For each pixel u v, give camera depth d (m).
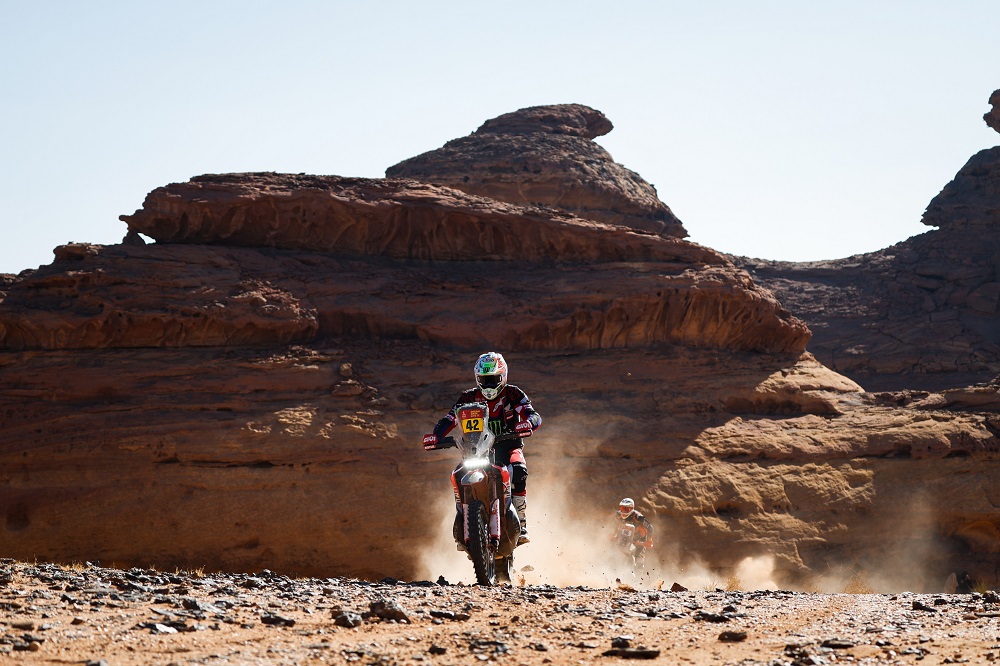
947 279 103.06
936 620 12.09
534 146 105.56
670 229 109.94
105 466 49.12
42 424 50.50
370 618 11.66
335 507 49.06
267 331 57.47
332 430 51.75
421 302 62.25
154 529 47.41
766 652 9.77
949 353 95.62
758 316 67.50
